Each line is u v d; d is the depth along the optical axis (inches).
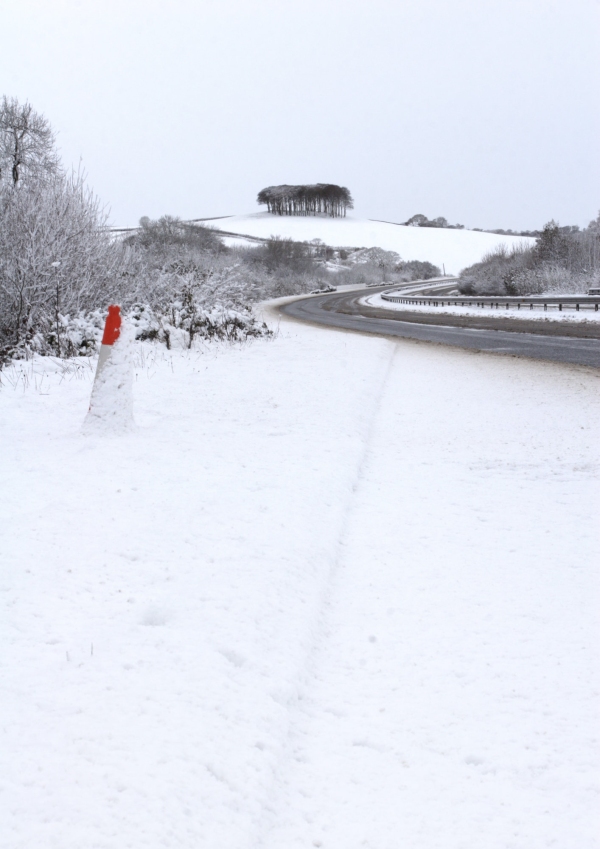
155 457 249.4
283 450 261.6
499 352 705.6
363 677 118.0
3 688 103.5
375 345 743.7
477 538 181.2
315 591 144.9
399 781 92.4
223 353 655.8
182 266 927.0
